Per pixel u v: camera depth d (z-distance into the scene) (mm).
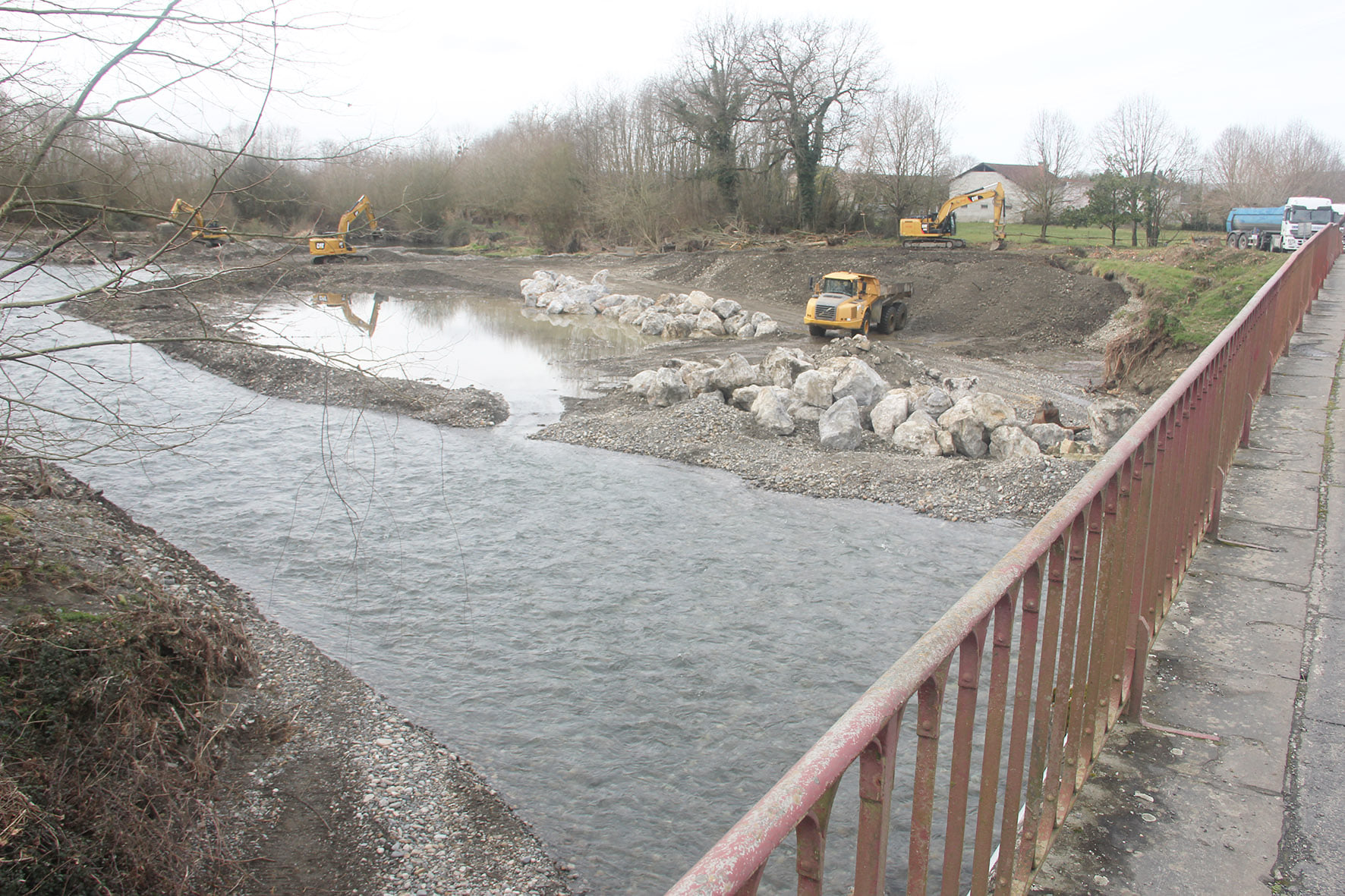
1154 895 2486
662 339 34875
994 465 16297
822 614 11242
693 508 15297
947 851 2055
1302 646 3801
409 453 18359
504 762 8133
